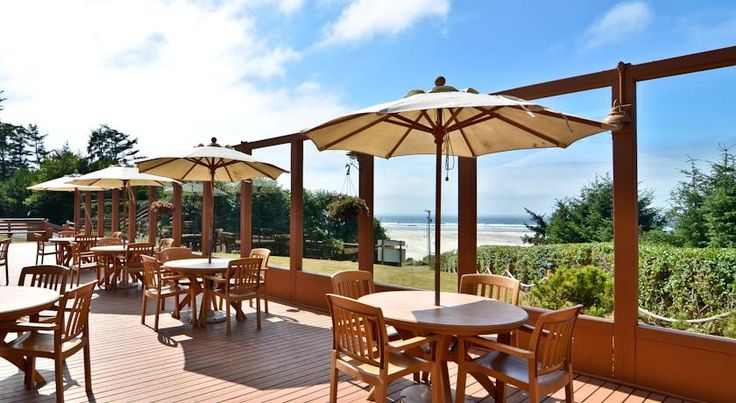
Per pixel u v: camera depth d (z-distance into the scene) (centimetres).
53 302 291
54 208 2208
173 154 493
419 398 297
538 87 390
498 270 425
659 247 360
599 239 374
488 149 355
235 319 525
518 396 314
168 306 594
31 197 2195
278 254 658
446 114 319
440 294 327
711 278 338
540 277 402
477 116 293
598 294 373
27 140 3644
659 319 356
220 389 318
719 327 331
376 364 239
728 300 330
